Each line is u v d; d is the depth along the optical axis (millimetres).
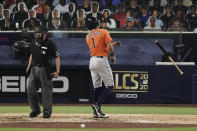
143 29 56625
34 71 35750
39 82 36094
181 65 52469
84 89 53062
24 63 54375
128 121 34156
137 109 46094
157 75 52375
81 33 56250
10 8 69625
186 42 56156
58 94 53188
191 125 32062
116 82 52312
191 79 52438
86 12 67562
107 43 35281
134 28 58875
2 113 40531
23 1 70000
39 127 30188
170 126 31344
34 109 36344
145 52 55969
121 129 29234
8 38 56094
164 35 56344
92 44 36031
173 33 56312
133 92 52375
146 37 56375
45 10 64875
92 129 29125
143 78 52375
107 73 36094
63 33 56312
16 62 55219
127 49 56125
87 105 50906
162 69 52438
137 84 52344
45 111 35781
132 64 55781
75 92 53125
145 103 52438
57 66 35844
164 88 52438
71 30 57062
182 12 67750
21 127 30141
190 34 56125
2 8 66938
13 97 53406
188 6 70062
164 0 69938
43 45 35250
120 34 56438
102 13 64250
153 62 55656
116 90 52406
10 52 55656
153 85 52375
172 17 65688
